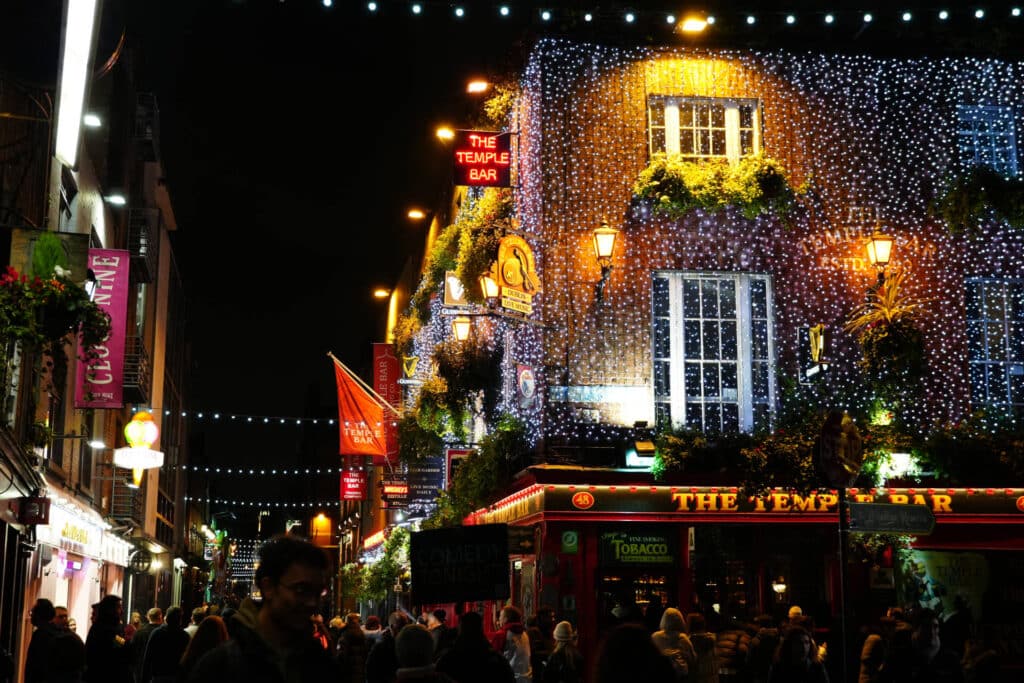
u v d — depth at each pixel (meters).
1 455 11.41
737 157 19.48
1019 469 18.03
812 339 18.19
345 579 40.03
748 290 19.28
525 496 18.66
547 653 13.79
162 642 10.84
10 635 15.35
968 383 19.14
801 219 19.41
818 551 18.30
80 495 23.81
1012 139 20.06
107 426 29.12
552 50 19.27
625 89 19.36
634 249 19.00
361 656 13.85
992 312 19.64
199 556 75.56
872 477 17.84
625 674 3.52
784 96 19.69
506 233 19.28
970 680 10.44
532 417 19.05
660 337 19.03
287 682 3.67
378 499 44.84
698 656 11.78
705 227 19.23
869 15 16.88
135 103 32.53
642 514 17.42
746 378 19.06
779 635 12.91
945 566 18.25
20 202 14.91
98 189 24.98
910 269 19.42
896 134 19.83
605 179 19.11
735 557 18.12
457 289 23.14
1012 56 20.28
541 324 18.36
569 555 17.39
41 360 16.73
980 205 18.75
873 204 19.59
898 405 18.70
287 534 3.87
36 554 18.11
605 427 18.47
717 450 17.73
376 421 29.28
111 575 30.66
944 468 18.03
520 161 20.31
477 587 11.63
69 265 13.08
